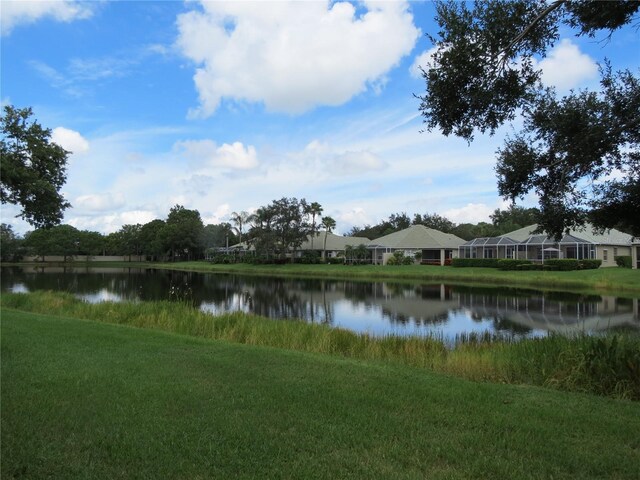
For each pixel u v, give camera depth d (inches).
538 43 236.4
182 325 573.9
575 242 1969.7
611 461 167.0
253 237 3097.9
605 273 1608.0
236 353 352.8
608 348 318.0
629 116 243.8
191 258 4315.9
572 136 247.4
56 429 195.0
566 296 1214.9
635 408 231.6
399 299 1208.8
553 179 267.6
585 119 242.2
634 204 270.5
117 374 282.2
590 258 1947.6
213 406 224.4
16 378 269.6
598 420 209.6
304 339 489.1
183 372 289.9
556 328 743.1
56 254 4352.9
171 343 394.0
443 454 171.9
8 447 177.3
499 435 190.1
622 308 973.2
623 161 266.1
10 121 905.5
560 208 273.7
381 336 577.6
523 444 180.9
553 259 1910.7
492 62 235.6
